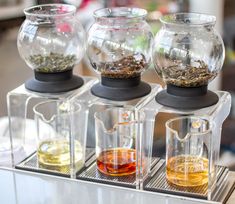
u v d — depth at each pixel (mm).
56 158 1364
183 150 1247
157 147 1837
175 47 1200
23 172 1368
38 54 1316
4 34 4434
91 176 1317
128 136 1310
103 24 1279
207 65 1201
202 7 2844
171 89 1223
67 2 3150
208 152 1220
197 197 1210
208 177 1209
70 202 1237
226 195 1232
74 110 1305
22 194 1279
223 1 2945
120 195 1247
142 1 3023
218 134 1263
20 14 4352
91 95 1305
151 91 1296
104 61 1266
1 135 1559
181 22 1237
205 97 1210
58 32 1319
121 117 1314
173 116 1417
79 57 1357
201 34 1206
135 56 1267
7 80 3756
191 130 1257
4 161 1419
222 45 1227
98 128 1315
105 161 1312
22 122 1477
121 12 1321
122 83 1270
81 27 1369
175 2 2969
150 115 1231
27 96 1379
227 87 3074
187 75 1190
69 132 1316
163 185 1260
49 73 1324
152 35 1304
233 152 2832
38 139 1391
